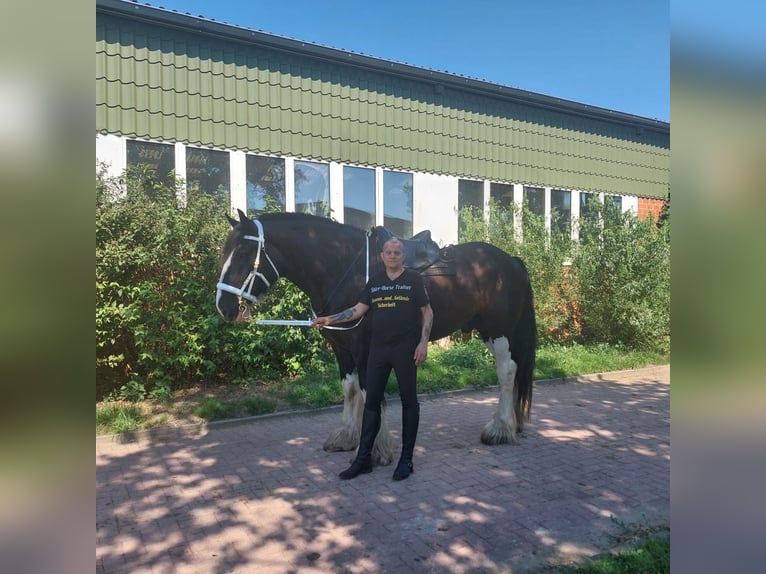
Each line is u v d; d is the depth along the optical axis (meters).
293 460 4.67
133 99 7.80
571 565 2.93
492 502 3.75
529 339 5.33
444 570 2.88
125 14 7.55
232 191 8.60
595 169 12.57
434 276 4.66
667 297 10.12
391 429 5.68
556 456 4.74
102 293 6.43
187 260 6.97
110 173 7.63
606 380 8.66
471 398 7.16
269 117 8.81
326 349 8.02
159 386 6.62
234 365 7.45
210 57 8.33
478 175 10.94
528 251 10.12
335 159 9.41
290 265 4.42
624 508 3.65
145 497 3.90
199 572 2.89
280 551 3.10
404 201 10.26
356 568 2.91
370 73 9.69
